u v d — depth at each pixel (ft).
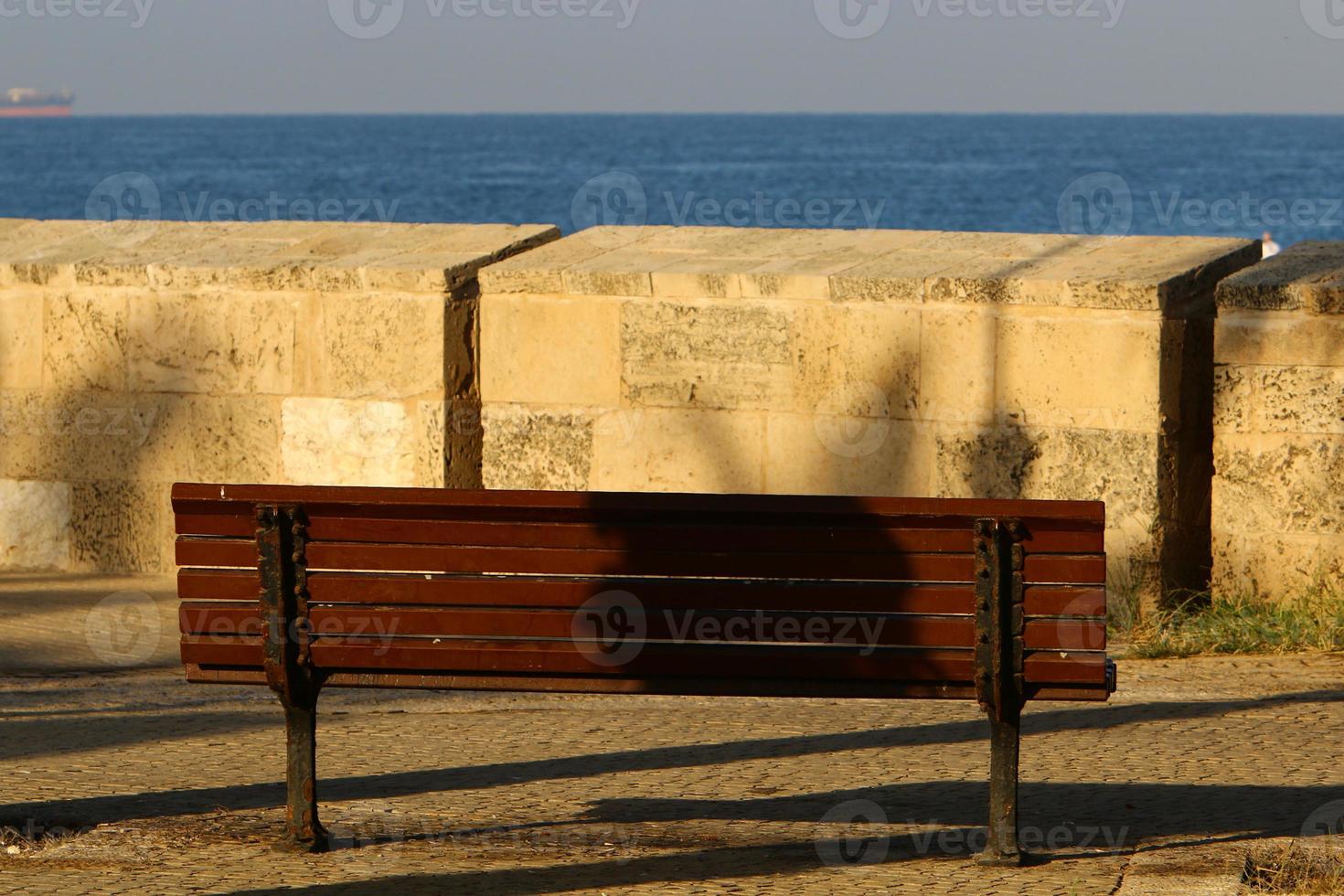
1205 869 30.73
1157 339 52.21
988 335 54.24
